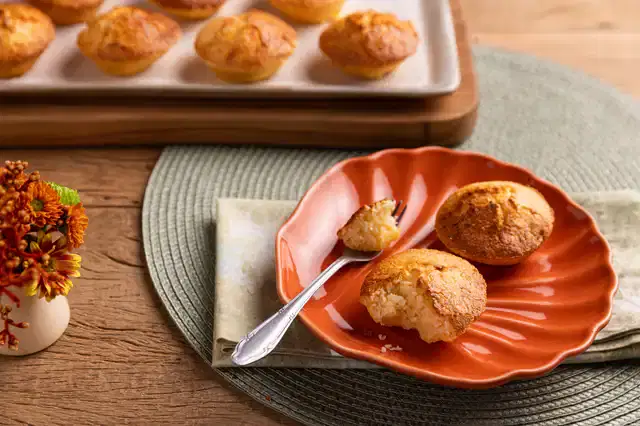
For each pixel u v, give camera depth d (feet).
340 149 3.09
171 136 3.06
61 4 3.16
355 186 2.80
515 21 3.56
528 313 2.59
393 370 2.44
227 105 3.06
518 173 2.79
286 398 2.52
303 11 3.21
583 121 3.17
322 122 3.03
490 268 2.67
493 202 2.65
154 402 2.52
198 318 2.65
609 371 2.58
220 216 2.78
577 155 3.07
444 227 2.67
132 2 3.32
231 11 3.31
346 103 3.08
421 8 3.33
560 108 3.21
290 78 3.10
